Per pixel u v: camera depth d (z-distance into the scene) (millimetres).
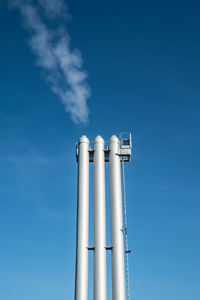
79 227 38500
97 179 40812
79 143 43094
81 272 36438
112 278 36656
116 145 42938
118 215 39156
